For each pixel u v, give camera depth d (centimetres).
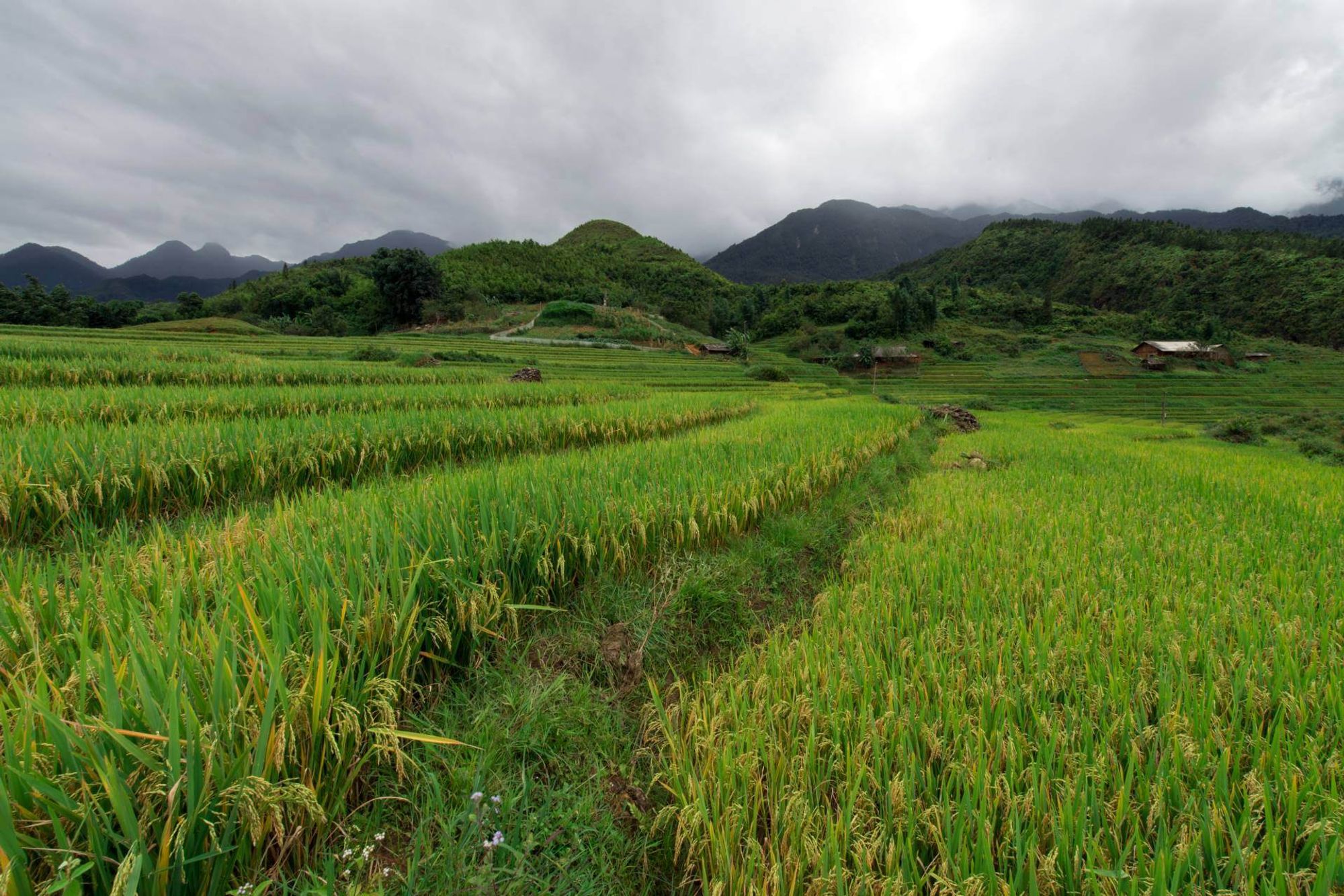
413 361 4356
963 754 250
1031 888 185
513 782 278
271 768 217
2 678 258
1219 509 719
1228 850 212
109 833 183
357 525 402
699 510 560
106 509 658
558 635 405
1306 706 276
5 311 8138
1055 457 1323
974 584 442
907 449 1366
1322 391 7350
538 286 13050
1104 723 266
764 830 236
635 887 241
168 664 239
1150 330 11144
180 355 2658
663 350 9300
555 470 645
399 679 300
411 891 212
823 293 13912
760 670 333
